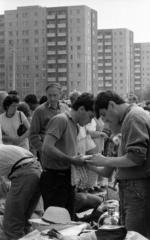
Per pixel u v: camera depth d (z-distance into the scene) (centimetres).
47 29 9919
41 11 9856
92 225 425
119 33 13825
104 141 820
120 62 13825
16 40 9825
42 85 9856
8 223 487
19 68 9806
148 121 369
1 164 489
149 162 370
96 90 10712
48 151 469
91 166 456
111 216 446
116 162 374
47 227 373
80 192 582
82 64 10031
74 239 325
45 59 9862
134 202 378
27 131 739
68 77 10038
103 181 788
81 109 480
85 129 727
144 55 16988
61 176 487
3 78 9919
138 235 345
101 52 13888
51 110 629
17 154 493
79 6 10000
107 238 332
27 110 831
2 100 799
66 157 464
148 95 10619
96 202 572
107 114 387
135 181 377
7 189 572
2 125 735
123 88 13750
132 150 360
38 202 539
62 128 475
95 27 10650
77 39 10056
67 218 418
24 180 484
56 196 487
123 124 374
